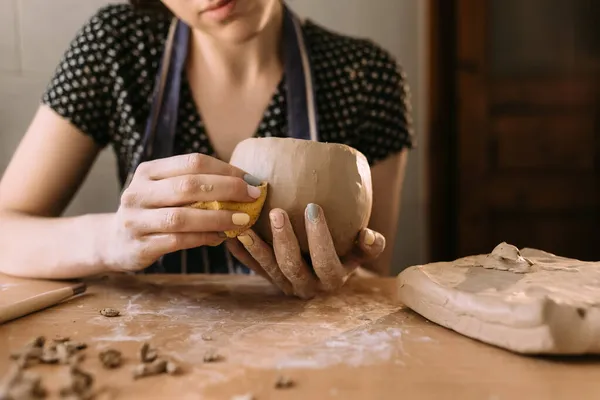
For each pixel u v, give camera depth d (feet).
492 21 4.55
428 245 4.81
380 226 3.28
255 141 1.85
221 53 2.91
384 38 4.72
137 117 3.03
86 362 1.40
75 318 1.80
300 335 1.64
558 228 4.70
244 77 3.03
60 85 2.95
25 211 2.72
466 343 1.59
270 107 3.04
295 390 1.25
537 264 1.92
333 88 3.22
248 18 2.26
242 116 3.05
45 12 4.20
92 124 3.03
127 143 3.10
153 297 2.09
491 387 1.28
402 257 4.88
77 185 3.07
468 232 4.64
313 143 1.79
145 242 1.87
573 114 4.62
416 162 4.84
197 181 1.71
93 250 2.11
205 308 1.94
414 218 4.87
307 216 1.73
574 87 4.61
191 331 1.67
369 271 2.97
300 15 4.60
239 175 1.78
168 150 2.91
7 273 2.34
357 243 1.95
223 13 2.17
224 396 1.21
